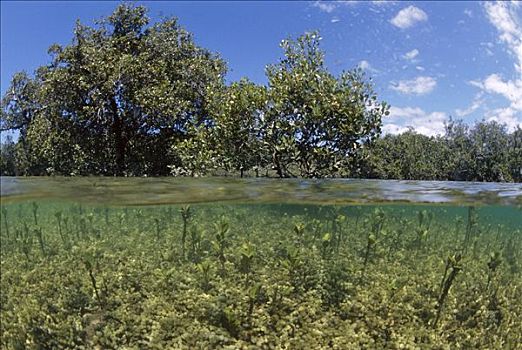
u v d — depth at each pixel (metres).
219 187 9.11
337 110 12.80
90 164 20.70
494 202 9.01
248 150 13.62
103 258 7.17
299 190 9.12
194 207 8.37
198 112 19.72
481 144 44.47
